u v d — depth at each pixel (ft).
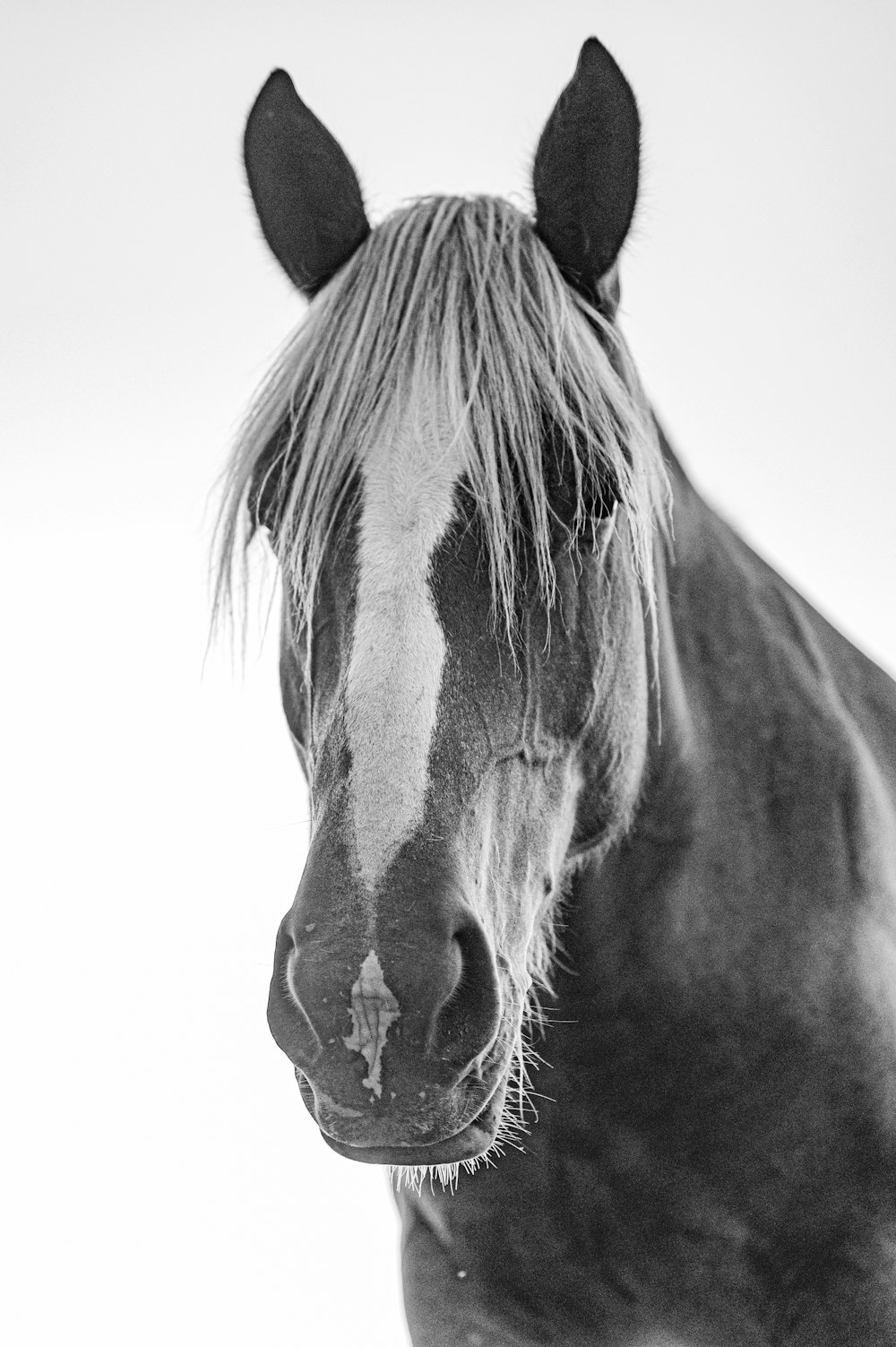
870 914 12.02
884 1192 11.43
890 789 13.06
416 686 9.19
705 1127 11.55
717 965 11.60
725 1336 11.79
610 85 11.09
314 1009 8.55
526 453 9.95
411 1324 12.21
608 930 11.65
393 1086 8.45
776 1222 11.48
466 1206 11.82
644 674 11.57
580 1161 11.66
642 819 11.70
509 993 9.69
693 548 12.72
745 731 12.24
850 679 13.64
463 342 10.19
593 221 11.30
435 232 10.77
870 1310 11.37
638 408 11.17
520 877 9.99
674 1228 11.61
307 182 11.94
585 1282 11.75
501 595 9.61
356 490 9.82
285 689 11.09
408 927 8.58
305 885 8.86
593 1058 11.66
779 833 11.98
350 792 8.97
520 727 9.79
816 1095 11.48
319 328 10.69
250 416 10.86
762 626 12.84
